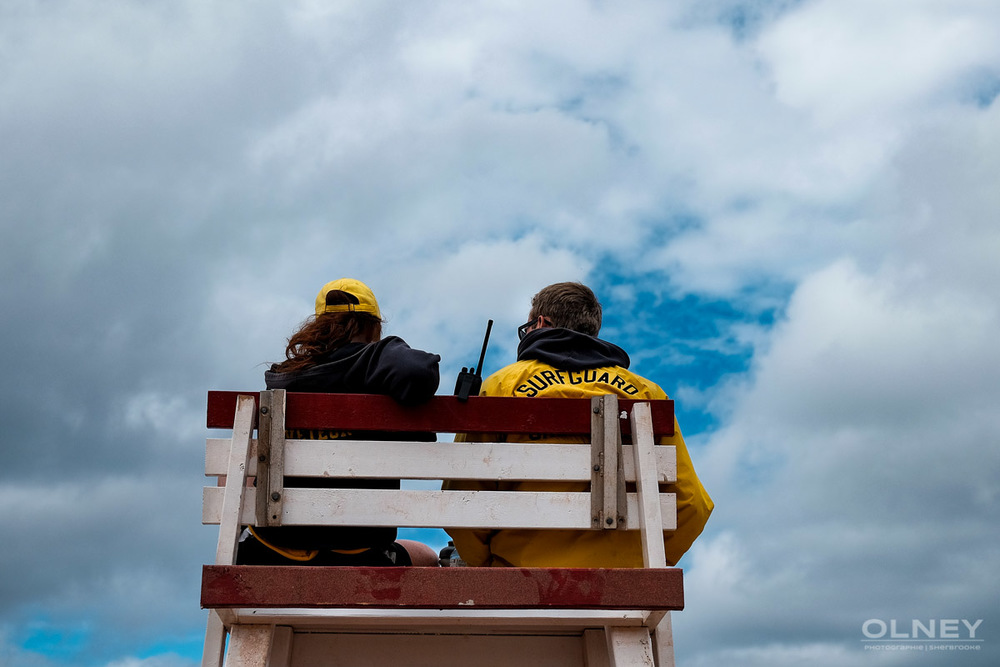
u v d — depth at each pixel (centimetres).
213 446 292
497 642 305
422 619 297
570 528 291
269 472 288
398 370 295
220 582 265
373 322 346
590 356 356
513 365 358
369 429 298
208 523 288
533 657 305
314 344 332
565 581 271
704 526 347
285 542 305
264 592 265
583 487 331
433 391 300
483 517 289
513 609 296
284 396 295
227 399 296
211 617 289
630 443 315
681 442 347
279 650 293
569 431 301
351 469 291
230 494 282
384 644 302
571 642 307
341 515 286
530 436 335
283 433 292
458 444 297
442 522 288
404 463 293
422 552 409
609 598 271
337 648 301
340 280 353
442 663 302
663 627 298
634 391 350
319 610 293
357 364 317
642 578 273
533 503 292
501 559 342
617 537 326
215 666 284
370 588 267
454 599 268
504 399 303
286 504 286
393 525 287
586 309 382
